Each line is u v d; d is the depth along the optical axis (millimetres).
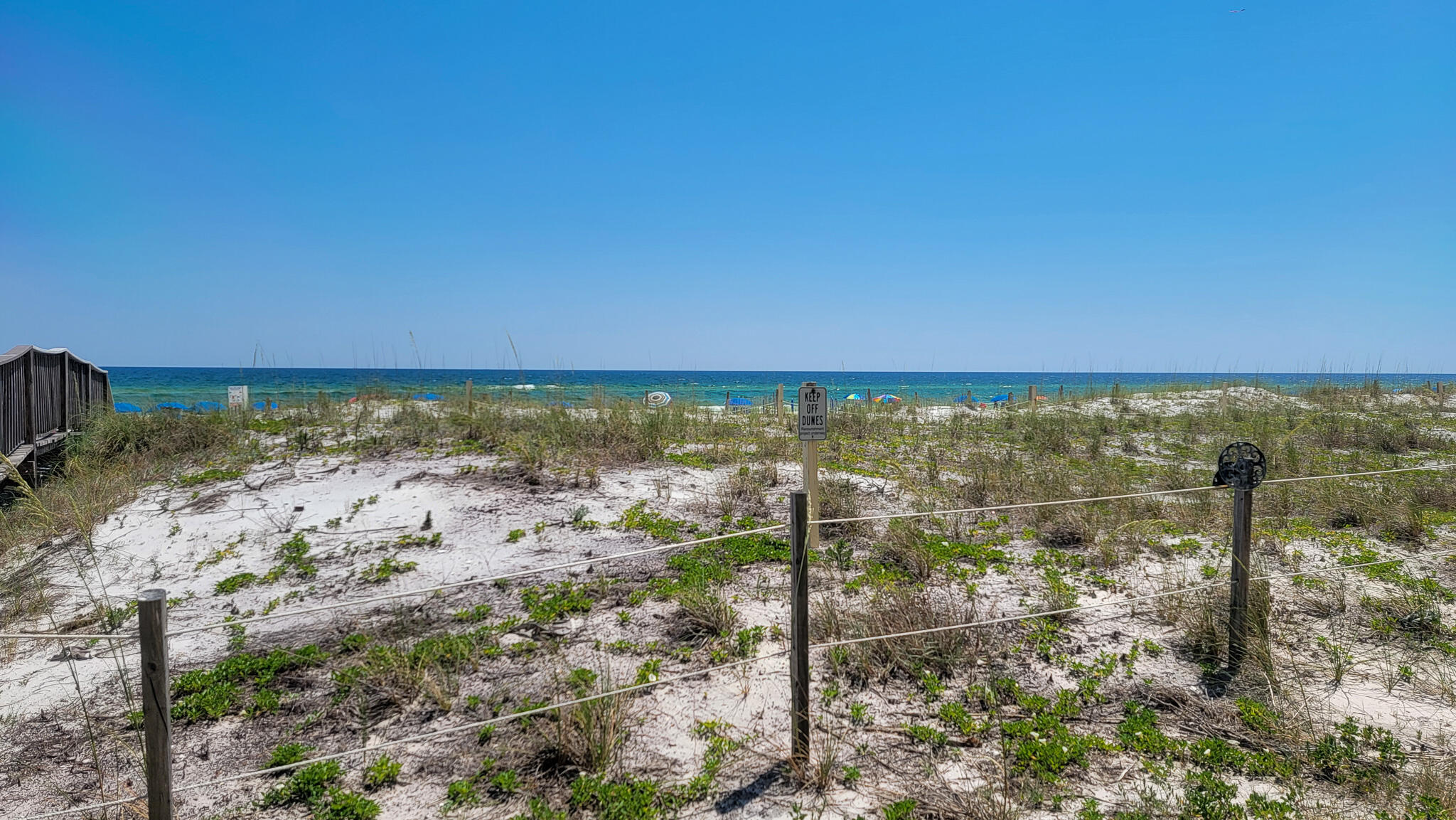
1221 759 3650
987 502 8023
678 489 8648
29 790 3607
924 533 6883
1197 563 6320
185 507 7812
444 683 4422
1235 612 4480
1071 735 3883
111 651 5027
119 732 4109
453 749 3848
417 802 3473
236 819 3381
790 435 12352
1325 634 5035
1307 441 12977
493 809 3400
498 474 9086
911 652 4672
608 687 4121
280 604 5695
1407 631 5059
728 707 4203
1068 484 8766
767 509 7832
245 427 12055
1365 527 7426
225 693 4375
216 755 3855
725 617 5105
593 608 5461
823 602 5441
